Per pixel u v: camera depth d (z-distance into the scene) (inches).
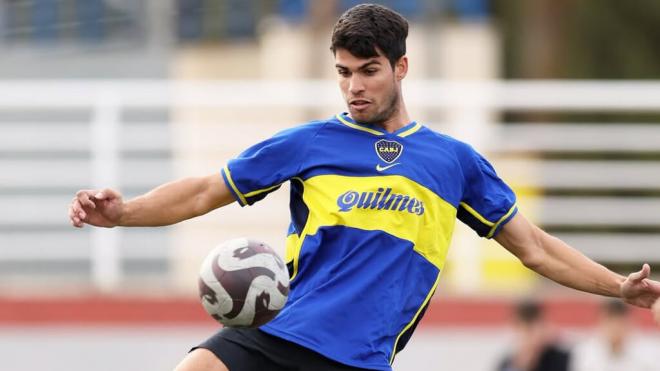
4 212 1843.0
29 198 1876.2
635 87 1744.6
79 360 1668.3
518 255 820.6
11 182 1847.9
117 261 1766.7
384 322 757.3
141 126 1838.1
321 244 762.2
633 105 1744.6
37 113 1907.0
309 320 754.8
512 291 1699.1
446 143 791.1
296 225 776.9
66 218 1856.5
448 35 2267.5
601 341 1489.9
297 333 753.6
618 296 813.2
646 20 3061.0
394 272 760.3
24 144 1863.9
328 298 756.6
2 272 1863.9
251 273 729.0
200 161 1940.2
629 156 2469.2
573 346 1620.3
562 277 816.9
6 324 1670.8
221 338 770.8
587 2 3080.7
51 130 1850.4
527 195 1866.4
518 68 3193.9
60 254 1834.4
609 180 2003.0
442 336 1670.8
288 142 776.3
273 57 2235.5
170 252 1872.5
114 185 1743.4
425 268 773.9
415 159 775.7
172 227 1834.4
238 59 2188.7
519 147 1830.7
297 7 2293.3
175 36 2032.5
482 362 1665.8
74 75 1925.4
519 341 1486.2
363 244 758.5
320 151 774.5
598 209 2199.8
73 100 1756.9
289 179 778.2
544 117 2901.1
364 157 770.8
